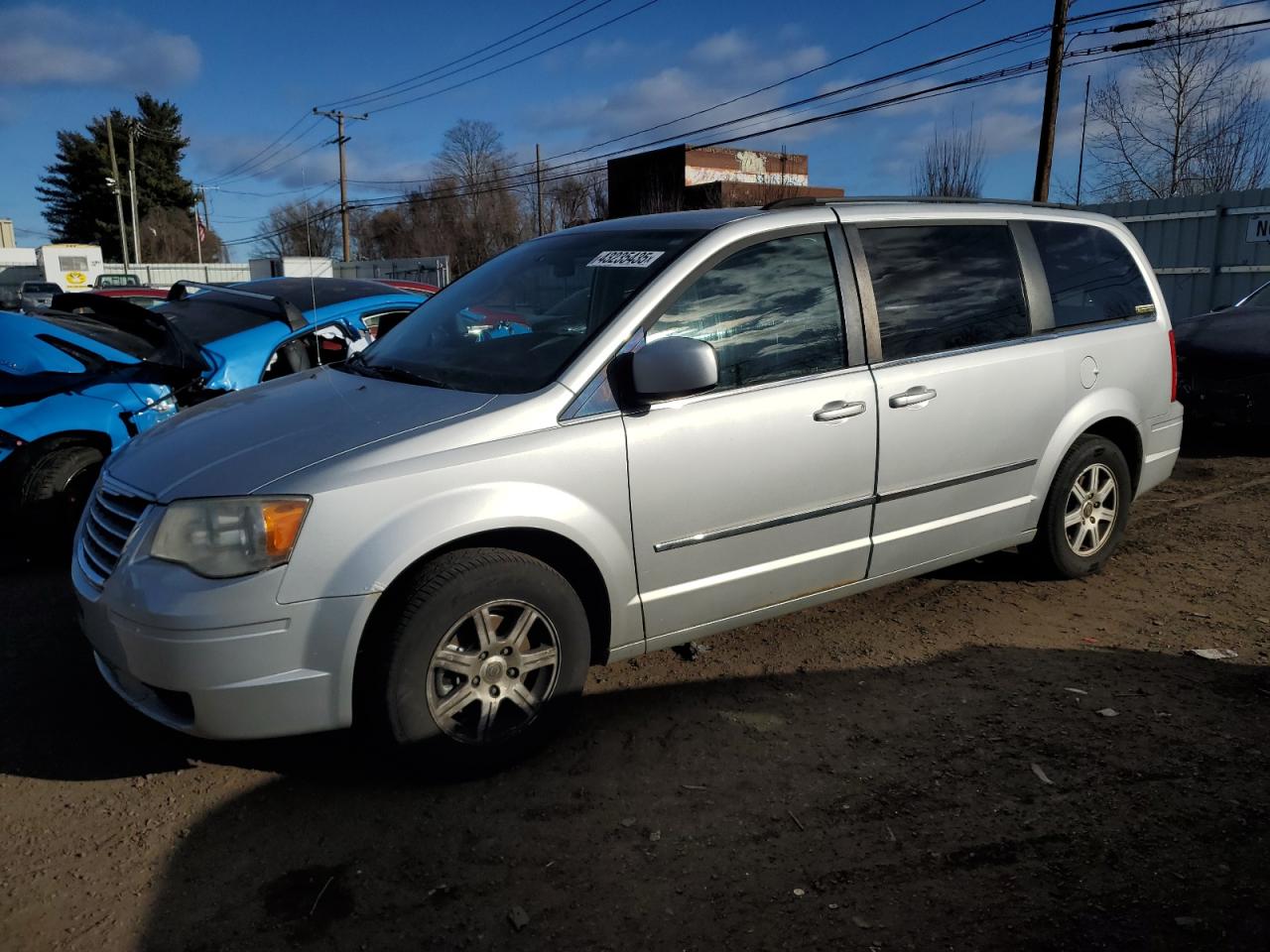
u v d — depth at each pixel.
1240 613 4.55
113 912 2.60
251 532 2.83
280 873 2.77
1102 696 3.73
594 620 3.46
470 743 3.15
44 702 3.78
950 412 4.06
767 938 2.47
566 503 3.17
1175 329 8.45
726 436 3.47
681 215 4.00
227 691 2.84
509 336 3.64
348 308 6.93
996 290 4.35
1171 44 22.03
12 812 3.05
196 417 3.60
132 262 77.00
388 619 2.99
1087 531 4.89
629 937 2.49
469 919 2.57
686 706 3.73
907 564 4.13
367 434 3.09
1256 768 3.19
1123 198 29.86
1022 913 2.53
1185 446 8.35
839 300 3.84
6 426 5.07
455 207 56.25
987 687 3.83
